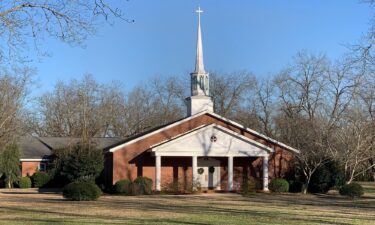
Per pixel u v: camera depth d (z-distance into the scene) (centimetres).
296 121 4100
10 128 4819
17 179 4850
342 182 3794
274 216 2056
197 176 3909
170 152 3772
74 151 4066
